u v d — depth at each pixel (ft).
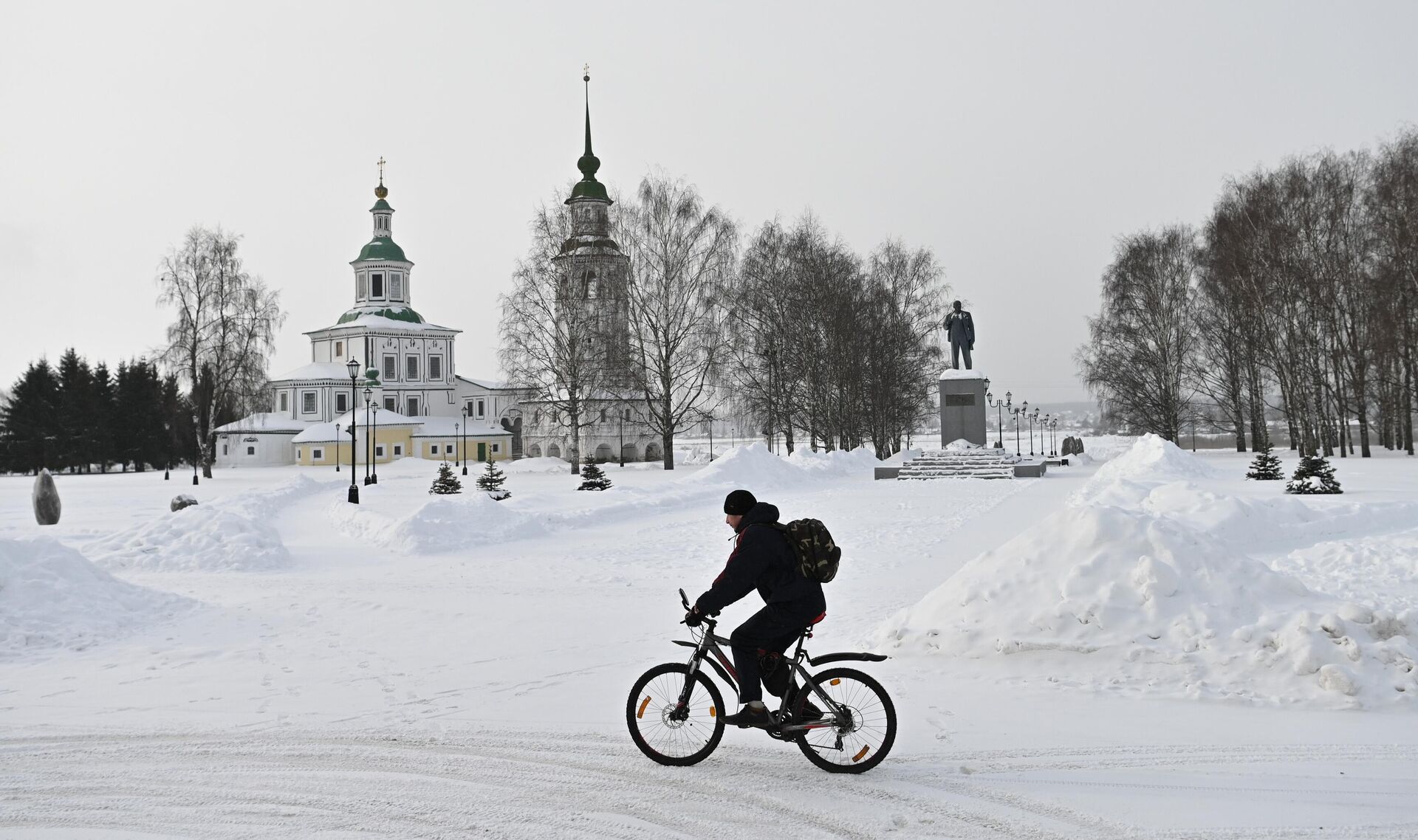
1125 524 29.19
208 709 24.90
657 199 170.71
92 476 217.97
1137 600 27.12
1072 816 16.74
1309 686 23.61
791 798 17.98
